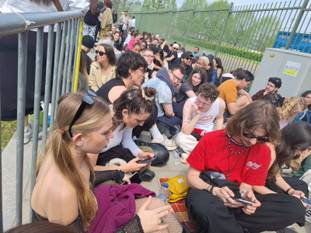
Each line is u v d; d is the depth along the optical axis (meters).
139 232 1.60
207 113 3.66
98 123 1.27
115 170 2.26
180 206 2.38
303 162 3.19
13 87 1.29
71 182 1.29
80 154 1.39
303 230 2.71
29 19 0.87
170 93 3.87
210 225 2.04
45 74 1.51
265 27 6.84
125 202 1.78
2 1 1.49
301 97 3.92
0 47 1.22
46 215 1.33
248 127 1.96
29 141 2.59
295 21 5.75
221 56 8.94
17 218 1.24
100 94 2.84
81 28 2.50
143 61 2.96
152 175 2.92
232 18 8.47
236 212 2.25
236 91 4.61
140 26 24.53
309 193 2.74
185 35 13.41
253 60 7.23
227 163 2.22
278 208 2.19
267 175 2.49
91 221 1.54
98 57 4.23
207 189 2.18
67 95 1.31
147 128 3.48
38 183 1.33
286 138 2.34
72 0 2.31
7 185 2.19
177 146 3.63
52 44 1.38
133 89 2.48
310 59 4.88
